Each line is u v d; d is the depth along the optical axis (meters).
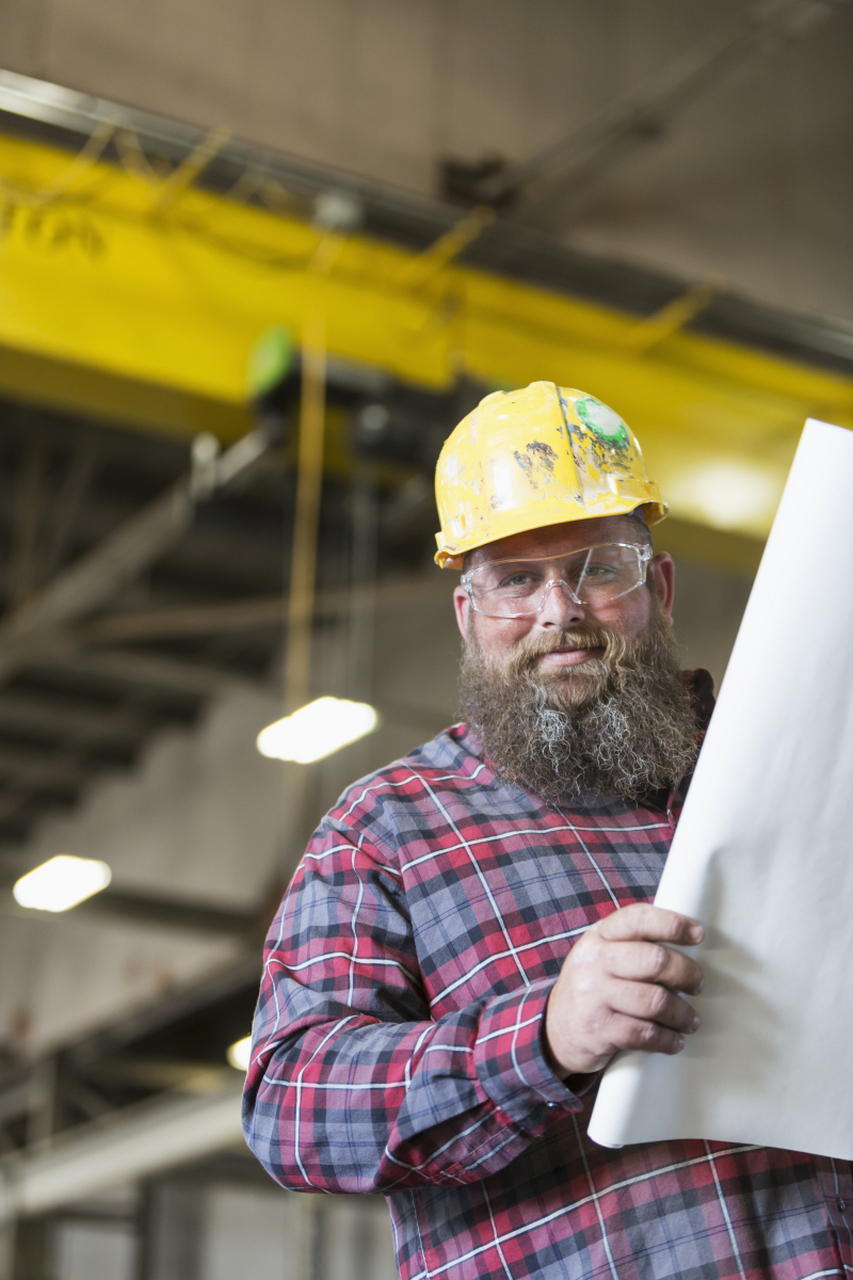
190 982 9.80
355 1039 1.05
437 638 8.75
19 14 4.61
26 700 10.67
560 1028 0.92
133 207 4.50
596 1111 0.94
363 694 7.40
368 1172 1.00
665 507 1.51
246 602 9.41
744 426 5.50
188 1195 12.20
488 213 5.39
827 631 0.92
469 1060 0.96
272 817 9.46
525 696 1.33
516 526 1.41
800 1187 1.08
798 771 0.93
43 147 4.41
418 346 4.91
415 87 5.39
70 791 12.38
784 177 6.30
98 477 8.32
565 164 5.70
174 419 4.69
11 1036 12.77
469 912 1.18
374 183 5.05
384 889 1.21
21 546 7.74
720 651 7.30
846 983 0.97
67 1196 7.46
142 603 9.15
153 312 4.42
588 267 5.34
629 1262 1.03
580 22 5.93
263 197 4.74
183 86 4.80
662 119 6.02
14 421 7.82
